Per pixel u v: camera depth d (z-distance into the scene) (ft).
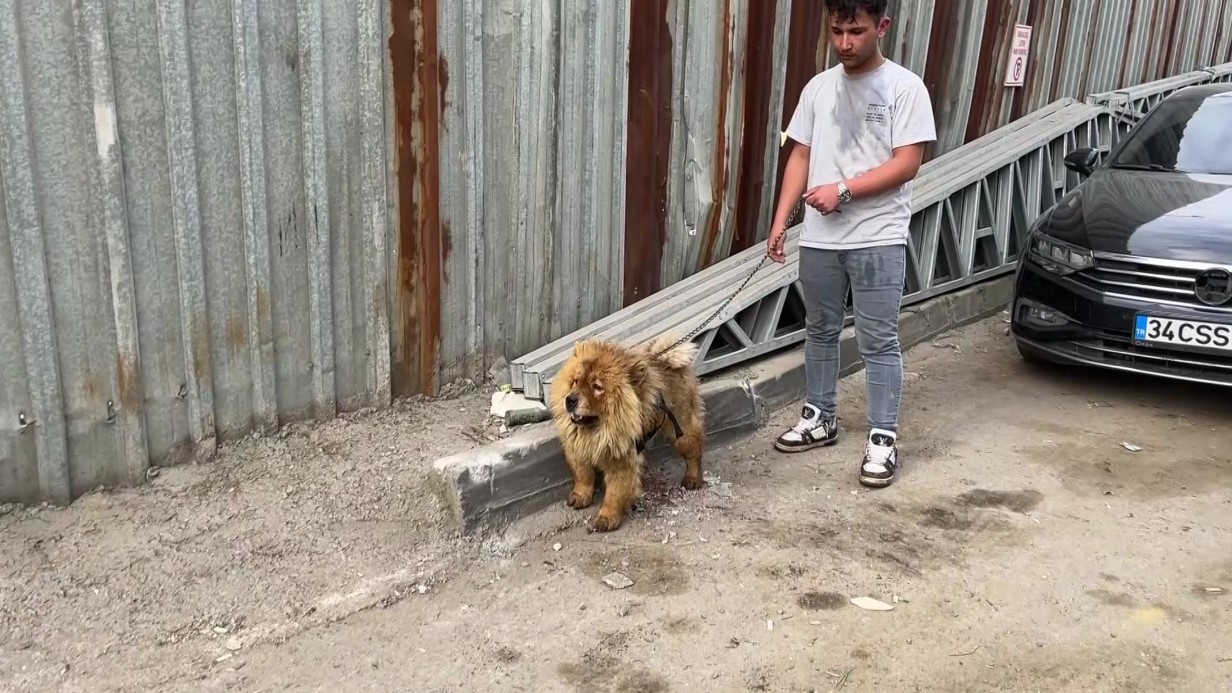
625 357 11.98
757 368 16.99
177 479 11.81
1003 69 25.93
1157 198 17.81
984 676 9.50
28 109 9.98
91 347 10.94
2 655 9.09
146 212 11.07
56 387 10.73
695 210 18.19
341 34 12.39
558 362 14.49
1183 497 13.71
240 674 9.21
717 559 11.76
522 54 14.39
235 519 11.39
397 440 13.37
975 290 23.03
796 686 9.30
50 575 10.10
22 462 10.75
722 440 15.52
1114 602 10.90
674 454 14.70
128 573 10.32
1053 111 27.78
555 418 12.28
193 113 11.21
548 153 15.20
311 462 12.62
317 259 12.75
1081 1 28.43
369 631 10.03
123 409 11.30
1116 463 14.90
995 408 17.46
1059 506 13.39
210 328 11.95
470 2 13.55
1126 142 20.92
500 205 14.85
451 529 11.76
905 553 12.00
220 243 11.80
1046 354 18.07
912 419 16.84
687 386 13.21
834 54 20.56
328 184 12.69
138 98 10.73
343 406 13.64
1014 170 23.85
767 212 20.04
